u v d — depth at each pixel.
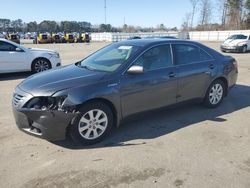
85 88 4.01
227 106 6.15
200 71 5.43
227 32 44.84
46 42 46.31
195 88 5.43
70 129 3.99
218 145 4.18
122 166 3.56
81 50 26.41
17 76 10.21
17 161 3.71
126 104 4.45
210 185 3.17
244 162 3.68
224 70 5.90
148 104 4.74
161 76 4.81
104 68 4.62
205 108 5.93
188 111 5.74
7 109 5.96
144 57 4.72
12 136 4.49
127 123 5.04
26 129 4.04
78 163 3.64
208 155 3.86
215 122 5.14
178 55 5.20
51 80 4.23
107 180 3.26
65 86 3.99
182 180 3.26
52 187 3.14
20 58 10.09
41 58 10.59
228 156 3.84
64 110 3.84
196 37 50.56
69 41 48.97
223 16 65.38
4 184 3.20
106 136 4.47
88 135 4.13
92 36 62.91
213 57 5.80
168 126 4.93
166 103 5.02
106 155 3.86
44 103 3.89
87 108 4.04
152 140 4.35
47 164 3.63
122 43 5.27
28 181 3.26
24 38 68.88
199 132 4.67
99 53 5.36
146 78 4.61
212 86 5.80
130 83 4.42
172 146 4.14
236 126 4.96
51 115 3.82
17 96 4.11
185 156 3.83
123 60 4.61
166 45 5.07
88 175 3.37
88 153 3.92
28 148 4.08
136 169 3.49
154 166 3.56
